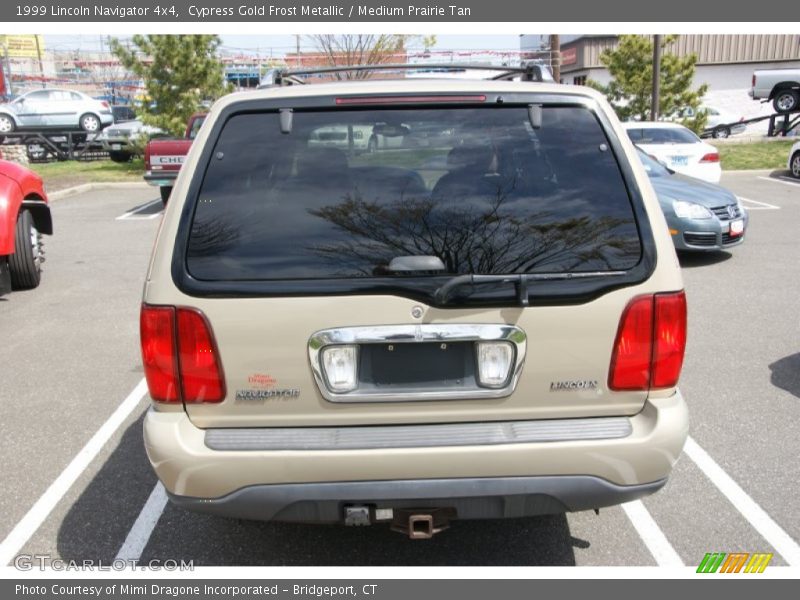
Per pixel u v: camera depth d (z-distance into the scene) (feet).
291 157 8.70
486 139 8.87
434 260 8.19
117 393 16.87
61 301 25.17
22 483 12.74
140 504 12.03
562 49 120.47
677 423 8.46
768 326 21.39
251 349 8.26
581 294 8.29
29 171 26.48
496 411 8.54
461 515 8.54
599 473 8.36
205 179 8.58
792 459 13.17
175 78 64.59
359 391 8.38
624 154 8.84
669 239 8.63
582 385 8.52
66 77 111.65
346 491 8.23
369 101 8.92
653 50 67.10
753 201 47.55
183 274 8.23
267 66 84.74
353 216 8.39
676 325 8.50
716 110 88.22
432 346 8.40
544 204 8.52
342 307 8.18
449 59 80.33
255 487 8.25
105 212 47.47
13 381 17.67
